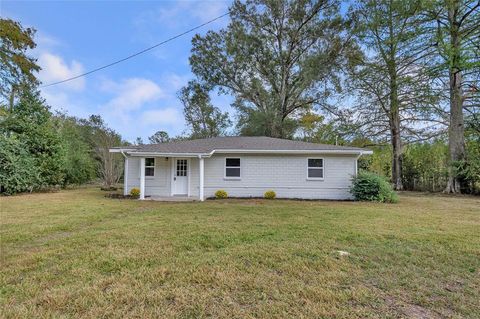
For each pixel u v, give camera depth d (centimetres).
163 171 1361
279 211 848
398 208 945
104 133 2156
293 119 2603
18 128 1518
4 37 1520
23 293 295
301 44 2419
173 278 333
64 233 561
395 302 281
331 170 1297
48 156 1575
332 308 267
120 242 483
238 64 2527
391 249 451
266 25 2431
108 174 1970
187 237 516
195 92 2847
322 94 2358
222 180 1341
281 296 290
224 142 1461
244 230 575
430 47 1681
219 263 382
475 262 399
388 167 2381
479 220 714
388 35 1853
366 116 2066
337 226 621
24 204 980
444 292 305
